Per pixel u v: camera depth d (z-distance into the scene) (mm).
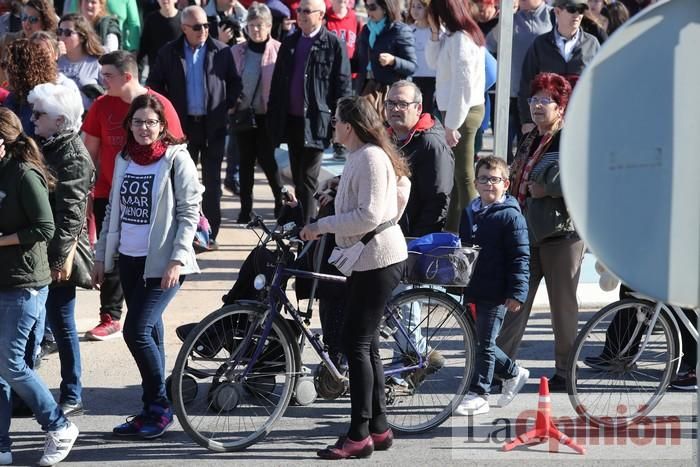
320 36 33531
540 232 22391
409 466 19250
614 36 10227
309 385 21938
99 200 26484
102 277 21031
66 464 19203
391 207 18703
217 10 41125
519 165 23094
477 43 27891
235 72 33812
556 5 32250
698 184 10391
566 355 23234
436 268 20438
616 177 10312
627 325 22203
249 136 36344
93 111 26062
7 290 18172
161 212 19844
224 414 21406
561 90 22422
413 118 22578
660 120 10320
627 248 10375
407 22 38062
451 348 21781
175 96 32938
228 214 38750
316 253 20812
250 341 20203
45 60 22766
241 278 21406
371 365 19484
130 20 39375
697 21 10305
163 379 20578
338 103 18734
